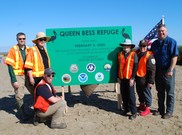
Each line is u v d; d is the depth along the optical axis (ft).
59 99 11.27
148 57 12.17
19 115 13.55
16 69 12.46
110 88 19.57
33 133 10.98
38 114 11.37
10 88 22.22
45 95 11.05
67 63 13.47
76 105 14.88
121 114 13.03
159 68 11.92
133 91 12.14
